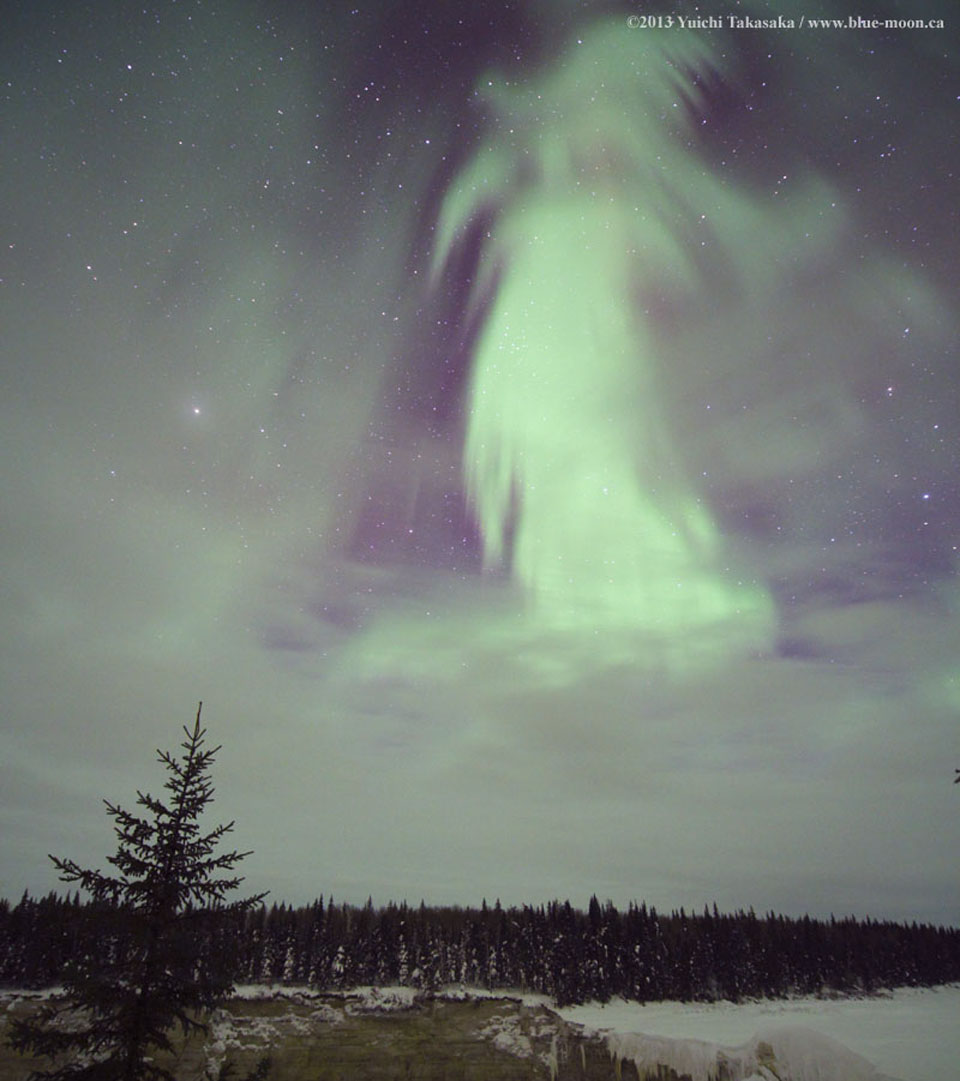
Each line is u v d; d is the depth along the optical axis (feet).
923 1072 135.33
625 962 268.21
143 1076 43.86
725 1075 140.46
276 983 210.59
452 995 174.29
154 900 46.57
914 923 354.54
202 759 49.98
